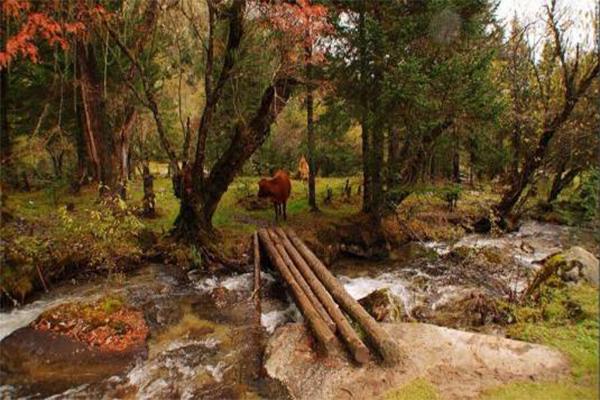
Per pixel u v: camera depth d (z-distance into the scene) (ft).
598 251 22.63
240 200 39.99
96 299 19.89
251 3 22.58
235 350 16.65
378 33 25.64
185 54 34.27
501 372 12.83
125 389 14.07
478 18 27.91
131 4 26.53
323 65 27.91
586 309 15.61
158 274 24.31
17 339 16.08
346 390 12.76
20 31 17.16
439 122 26.03
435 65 24.90
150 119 41.16
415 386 12.45
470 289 22.31
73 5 19.80
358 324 16.12
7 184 35.42
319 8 21.36
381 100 26.25
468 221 36.06
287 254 23.89
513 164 38.24
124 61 33.32
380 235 30.91
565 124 34.50
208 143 39.24
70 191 37.22
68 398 13.56
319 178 53.83
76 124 41.42
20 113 39.11
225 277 24.90
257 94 32.12
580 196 32.89
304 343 15.60
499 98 29.55
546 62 38.04
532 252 30.19
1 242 21.44
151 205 32.83
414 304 21.39
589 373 12.43
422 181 30.37
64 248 22.95
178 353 16.38
